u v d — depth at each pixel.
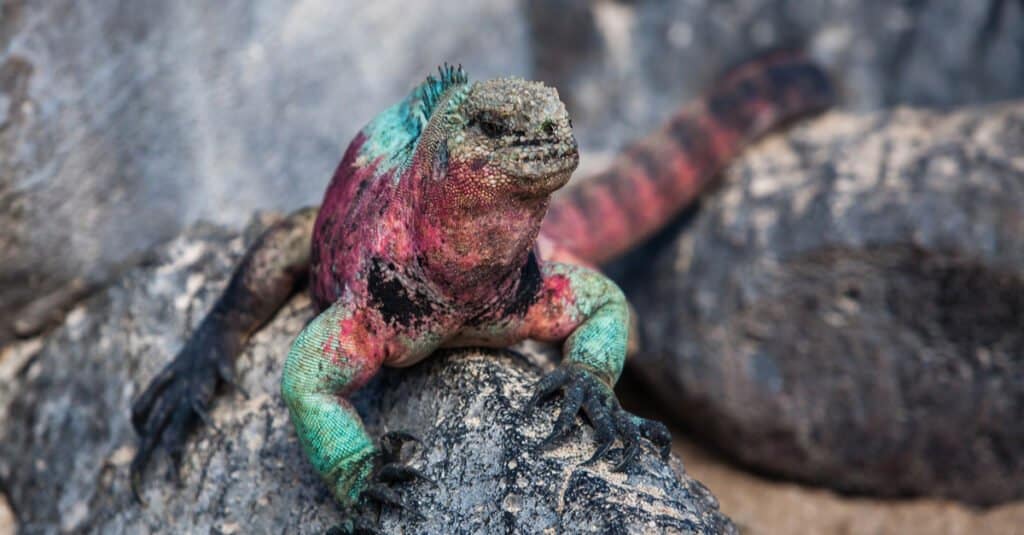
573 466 1.21
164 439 1.38
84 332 1.50
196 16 1.65
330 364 1.24
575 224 1.74
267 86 1.73
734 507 1.71
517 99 1.15
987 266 1.62
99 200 1.60
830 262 1.68
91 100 1.59
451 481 1.23
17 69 1.54
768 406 1.71
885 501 1.74
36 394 1.49
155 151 1.63
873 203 1.68
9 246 1.56
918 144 1.77
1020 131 1.71
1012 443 1.66
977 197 1.65
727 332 1.72
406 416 1.29
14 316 1.58
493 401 1.25
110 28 1.59
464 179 1.17
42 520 1.44
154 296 1.49
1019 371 1.64
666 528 1.17
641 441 1.23
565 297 1.27
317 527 1.30
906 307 1.66
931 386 1.67
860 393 1.69
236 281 1.39
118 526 1.38
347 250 1.25
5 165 1.55
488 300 1.24
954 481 1.69
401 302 1.23
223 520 1.34
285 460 1.34
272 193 1.76
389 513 1.24
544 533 1.18
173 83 1.64
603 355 1.26
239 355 1.40
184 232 1.56
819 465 1.73
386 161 1.27
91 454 1.44
